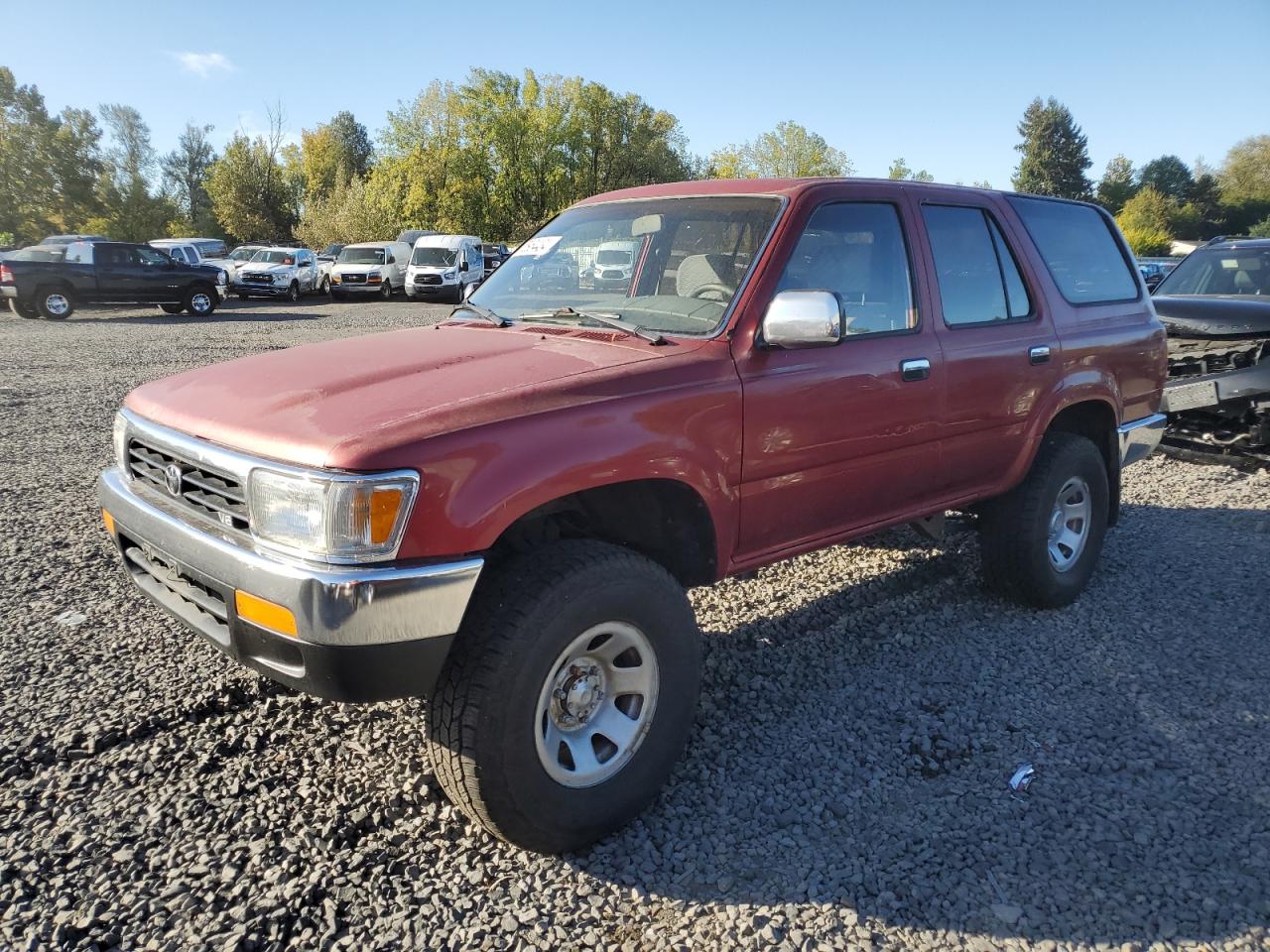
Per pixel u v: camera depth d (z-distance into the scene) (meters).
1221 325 7.01
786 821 2.80
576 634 2.50
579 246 3.74
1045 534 4.24
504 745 2.40
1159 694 3.61
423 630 2.26
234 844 2.62
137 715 3.30
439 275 28.69
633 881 2.53
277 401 2.60
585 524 3.01
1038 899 2.45
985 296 3.97
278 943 2.25
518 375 2.68
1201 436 7.44
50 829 2.66
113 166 66.06
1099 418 4.67
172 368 12.34
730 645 4.04
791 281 3.17
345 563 2.20
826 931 2.33
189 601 2.70
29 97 60.41
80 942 2.23
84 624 4.06
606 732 2.69
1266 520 5.93
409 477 2.22
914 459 3.62
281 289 28.94
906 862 2.61
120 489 2.96
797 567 5.03
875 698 3.57
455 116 49.03
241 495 2.42
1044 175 94.81
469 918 2.36
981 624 4.30
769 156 66.50
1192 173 103.19
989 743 3.24
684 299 3.22
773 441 3.05
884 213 3.59
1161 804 2.88
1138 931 2.33
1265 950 2.27
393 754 3.10
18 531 5.34
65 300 20.45
